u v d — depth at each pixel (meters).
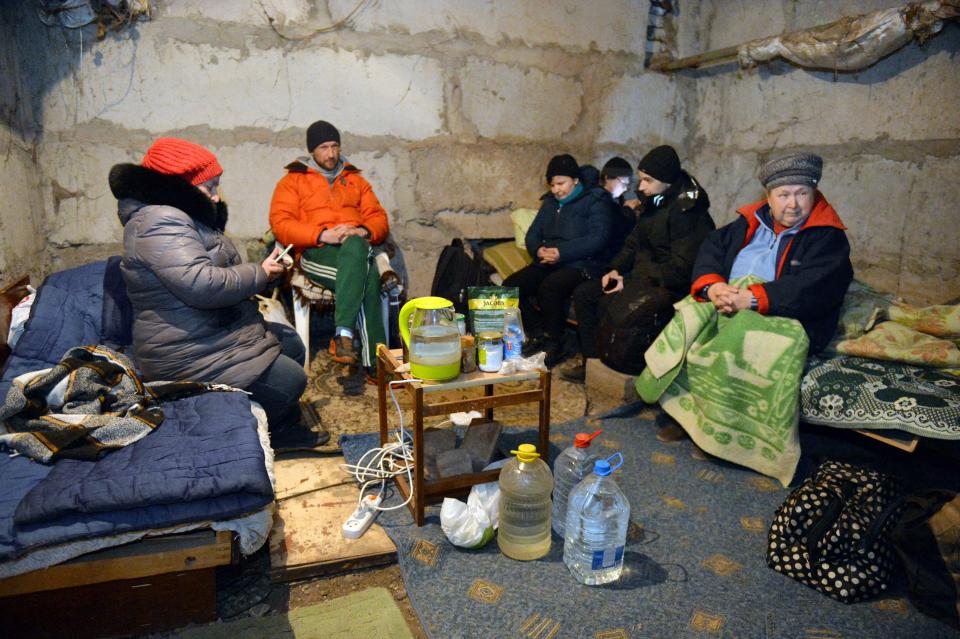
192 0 3.48
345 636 1.72
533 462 2.01
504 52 4.20
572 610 1.79
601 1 4.38
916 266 3.35
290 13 3.67
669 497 2.41
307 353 3.54
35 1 3.21
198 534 1.77
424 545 2.05
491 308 2.29
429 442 2.38
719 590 1.89
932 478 2.56
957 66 3.07
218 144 3.67
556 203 4.05
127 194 2.26
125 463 1.82
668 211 3.31
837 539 1.92
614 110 4.60
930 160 3.23
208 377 2.41
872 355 2.54
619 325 3.24
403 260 4.26
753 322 2.58
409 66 3.98
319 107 3.84
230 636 1.72
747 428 2.58
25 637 1.68
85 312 2.57
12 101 3.10
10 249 2.92
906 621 1.77
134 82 3.45
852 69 3.43
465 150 4.25
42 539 1.59
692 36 4.66
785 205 2.64
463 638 1.68
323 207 3.56
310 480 2.42
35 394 2.03
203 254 2.31
